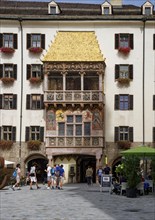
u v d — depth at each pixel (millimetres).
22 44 52188
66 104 50031
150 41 51906
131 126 51031
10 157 50875
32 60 52031
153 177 31016
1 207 22016
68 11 55406
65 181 50656
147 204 23812
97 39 52219
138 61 51781
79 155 51406
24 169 50812
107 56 52094
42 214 18797
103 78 51094
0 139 50969
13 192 34000
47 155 49844
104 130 50969
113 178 37500
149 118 51000
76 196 29594
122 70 51938
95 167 52406
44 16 52062
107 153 50781
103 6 53594
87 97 49875
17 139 51094
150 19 51688
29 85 51750
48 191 35156
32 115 51281
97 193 32781
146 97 51281
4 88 51656
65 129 50094
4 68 51969
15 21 52250
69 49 50969
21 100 51500
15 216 18078
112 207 22047
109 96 51531
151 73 51500
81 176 52375
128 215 18516
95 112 50062
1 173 37750
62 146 49812
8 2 57938
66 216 18062
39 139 51062
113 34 52219
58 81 51438
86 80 51281
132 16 51812
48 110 50500
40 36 52281
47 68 50188
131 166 28969
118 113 51219
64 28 52438
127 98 51500
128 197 28812
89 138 49781
